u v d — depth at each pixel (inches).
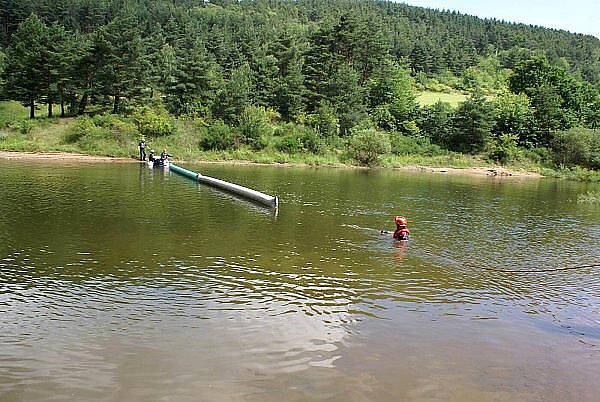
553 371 268.2
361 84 3216.0
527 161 2361.0
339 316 334.6
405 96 3061.0
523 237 657.0
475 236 648.4
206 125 2276.1
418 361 272.7
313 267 451.8
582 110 2810.0
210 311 332.8
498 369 267.4
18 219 626.5
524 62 3506.4
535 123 2556.6
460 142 2504.9
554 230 722.8
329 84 2736.2
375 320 330.6
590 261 527.5
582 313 365.1
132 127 2105.1
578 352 294.4
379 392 237.6
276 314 332.5
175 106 2500.0
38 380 238.5
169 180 1197.7
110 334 291.0
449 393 239.5
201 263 450.0
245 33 4968.0
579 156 2305.6
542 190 1422.2
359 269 452.4
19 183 1002.7
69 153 1847.9
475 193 1242.0
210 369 253.3
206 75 2571.4
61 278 391.9
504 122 2566.4
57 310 325.7
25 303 335.6
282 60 3213.6
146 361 259.8
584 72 5639.8
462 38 6254.9
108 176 1227.9
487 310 361.4
